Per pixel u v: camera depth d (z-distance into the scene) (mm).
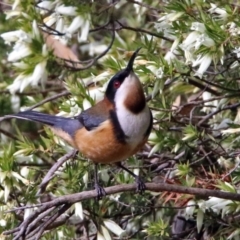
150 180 10430
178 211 11148
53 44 11539
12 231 8609
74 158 10047
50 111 11930
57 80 13148
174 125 10984
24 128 14195
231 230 9836
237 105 10586
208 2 10078
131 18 13375
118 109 9109
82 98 10359
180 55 10656
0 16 13766
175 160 10602
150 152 10398
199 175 10250
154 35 10906
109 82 9281
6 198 9234
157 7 12070
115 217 10414
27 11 10820
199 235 10477
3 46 14070
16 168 9695
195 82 10906
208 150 10758
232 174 9953
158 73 9812
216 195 9188
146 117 9141
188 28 9961
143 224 11086
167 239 10555
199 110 11805
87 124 9344
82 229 11000
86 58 14234
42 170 10578
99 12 10961
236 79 10492
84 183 10008
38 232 8656
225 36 9453
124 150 9242
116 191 9047
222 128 10797
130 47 12281
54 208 8945
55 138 10406
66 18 11109
